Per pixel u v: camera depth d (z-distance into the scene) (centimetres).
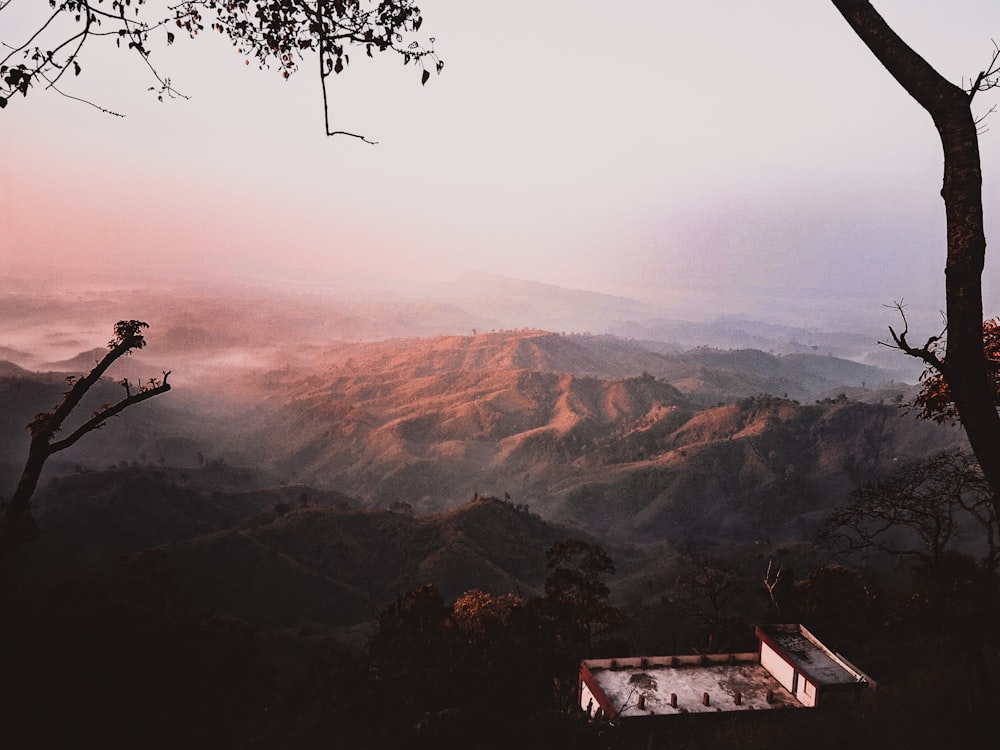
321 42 564
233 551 15162
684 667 2534
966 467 1136
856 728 1311
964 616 1606
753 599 9950
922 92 416
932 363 417
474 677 1105
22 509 636
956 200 405
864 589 3203
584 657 3431
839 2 438
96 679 739
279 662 9719
